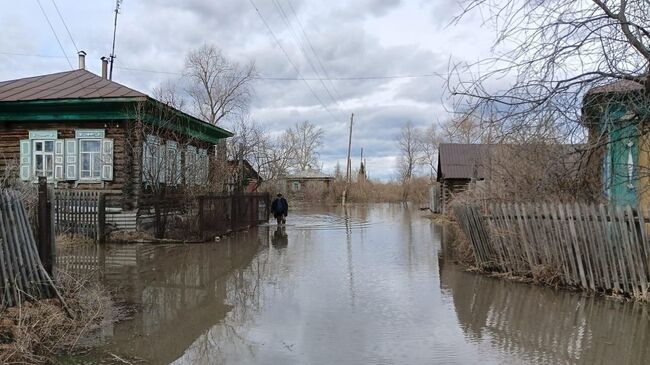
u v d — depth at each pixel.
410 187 70.12
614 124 6.61
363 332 5.82
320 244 15.04
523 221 8.73
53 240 6.93
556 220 8.20
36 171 17.22
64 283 7.34
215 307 7.07
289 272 9.94
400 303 7.23
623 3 6.17
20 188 8.08
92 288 8.16
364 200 63.50
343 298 7.58
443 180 31.72
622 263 7.36
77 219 14.84
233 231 18.62
